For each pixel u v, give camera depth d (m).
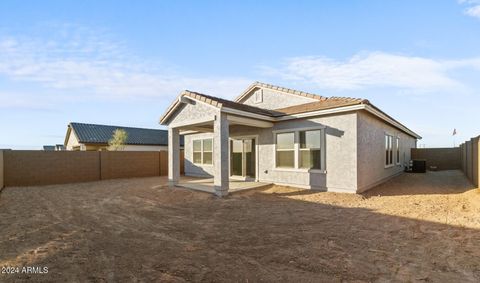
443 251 4.43
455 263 3.96
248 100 16.94
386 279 3.49
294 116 11.45
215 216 7.22
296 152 11.70
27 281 3.54
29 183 14.01
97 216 7.31
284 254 4.42
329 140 10.66
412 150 22.48
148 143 28.30
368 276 3.58
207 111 10.61
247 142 14.12
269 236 5.41
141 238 5.39
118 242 5.15
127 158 17.84
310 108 11.27
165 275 3.69
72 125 26.64
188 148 19.00
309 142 11.38
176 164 12.64
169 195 10.50
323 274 3.66
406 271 3.71
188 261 4.18
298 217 6.96
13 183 13.59
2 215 7.47
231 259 4.24
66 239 5.36
